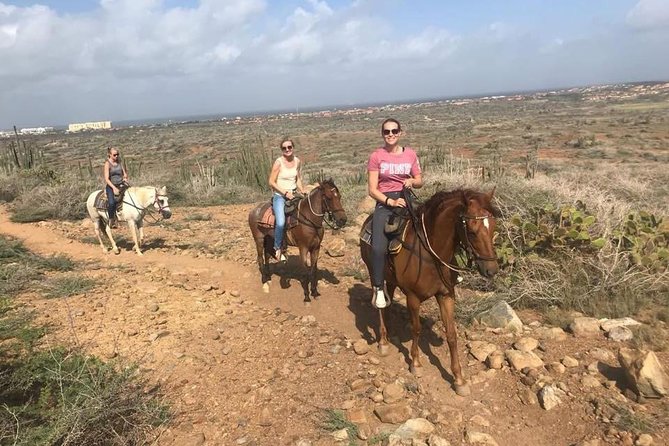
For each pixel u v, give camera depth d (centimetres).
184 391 489
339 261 929
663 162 3475
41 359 459
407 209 482
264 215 771
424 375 494
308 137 9006
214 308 715
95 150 7388
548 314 590
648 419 389
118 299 735
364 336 603
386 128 476
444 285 446
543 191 848
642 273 626
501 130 7681
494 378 477
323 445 396
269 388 482
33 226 1302
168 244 1133
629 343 510
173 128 16912
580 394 434
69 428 387
